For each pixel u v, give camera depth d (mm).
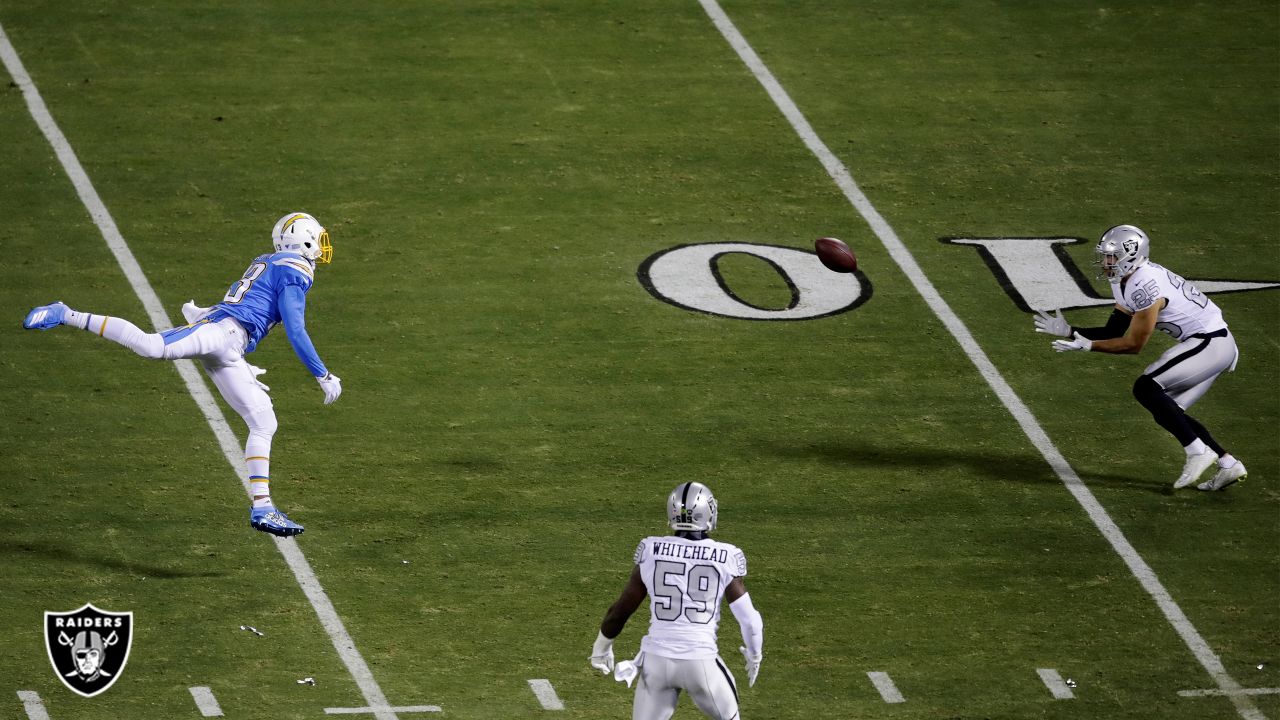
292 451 47500
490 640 40469
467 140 63875
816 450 48219
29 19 70562
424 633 40656
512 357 52219
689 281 56344
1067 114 66625
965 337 53812
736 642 40656
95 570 42312
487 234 58562
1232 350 46094
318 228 43344
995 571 43438
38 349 51812
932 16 73500
